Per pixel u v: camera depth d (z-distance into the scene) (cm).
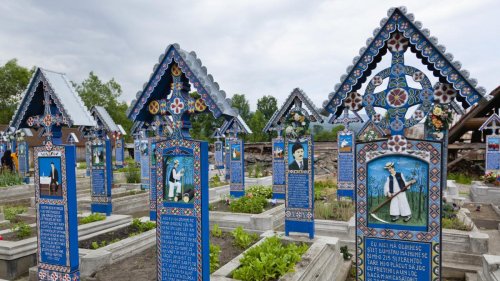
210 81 507
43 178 563
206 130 3472
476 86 402
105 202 1078
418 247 452
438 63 425
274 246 680
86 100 4694
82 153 3669
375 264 477
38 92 576
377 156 468
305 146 791
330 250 712
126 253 738
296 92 838
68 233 547
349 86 479
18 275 741
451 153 2534
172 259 497
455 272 740
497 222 1120
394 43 456
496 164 1748
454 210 979
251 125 3844
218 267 642
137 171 1945
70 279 552
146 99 508
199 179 475
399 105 456
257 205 1108
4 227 983
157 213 504
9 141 1948
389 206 465
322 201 1244
